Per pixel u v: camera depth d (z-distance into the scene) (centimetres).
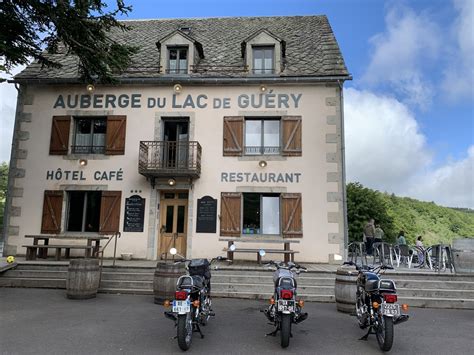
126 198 1280
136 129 1320
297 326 626
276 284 556
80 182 1298
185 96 1331
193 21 1791
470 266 922
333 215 1229
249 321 649
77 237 1115
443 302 827
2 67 946
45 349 483
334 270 971
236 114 1310
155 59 1443
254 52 1370
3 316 648
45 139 1330
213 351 489
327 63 1355
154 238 1252
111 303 770
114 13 1033
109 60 1077
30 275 968
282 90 1310
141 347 498
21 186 1307
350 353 493
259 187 1263
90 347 494
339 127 1272
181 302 486
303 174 1259
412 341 554
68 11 956
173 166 1313
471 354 498
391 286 508
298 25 1673
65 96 1350
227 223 1246
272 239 1228
